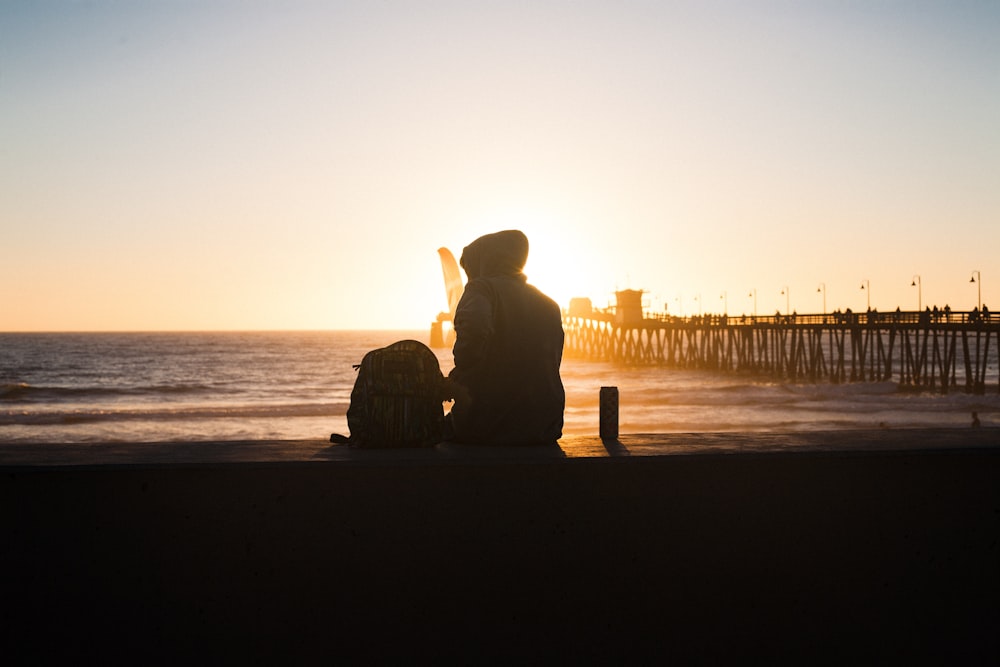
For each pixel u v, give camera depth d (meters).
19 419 28.42
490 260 4.29
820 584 3.54
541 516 3.40
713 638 3.48
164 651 3.19
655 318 69.81
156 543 3.20
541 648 3.39
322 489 3.29
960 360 81.50
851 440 4.01
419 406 3.81
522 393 3.94
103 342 162.38
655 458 3.48
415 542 3.33
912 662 3.57
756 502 3.52
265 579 3.25
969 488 3.63
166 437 24.69
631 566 3.45
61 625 3.14
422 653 3.32
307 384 55.28
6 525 3.12
